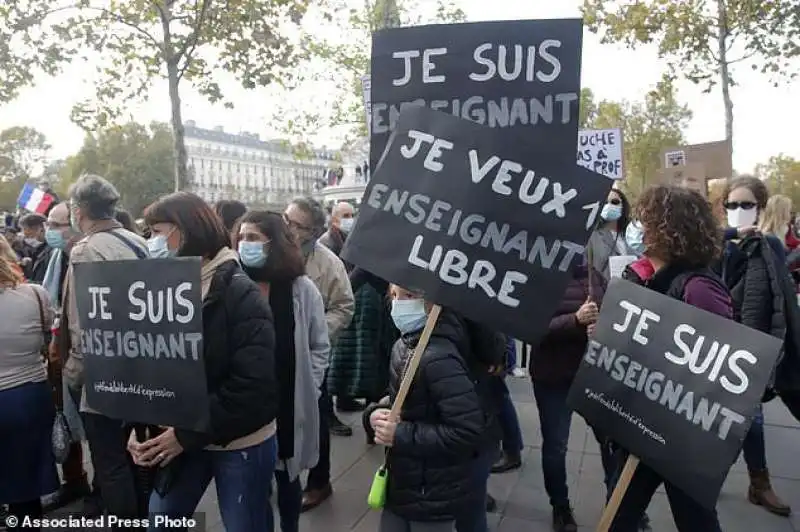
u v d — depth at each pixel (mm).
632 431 2135
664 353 2094
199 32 10102
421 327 2361
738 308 3584
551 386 3389
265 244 3051
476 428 2156
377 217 2344
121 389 2324
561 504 3441
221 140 92312
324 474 3904
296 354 3092
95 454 2936
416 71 2721
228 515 2395
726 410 1933
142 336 2271
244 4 10297
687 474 1989
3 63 9883
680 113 32031
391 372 2393
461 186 2283
